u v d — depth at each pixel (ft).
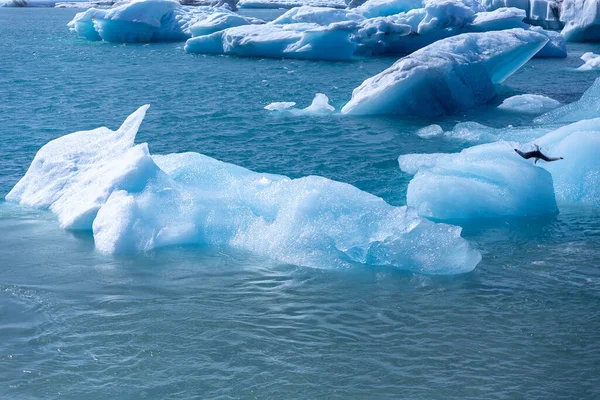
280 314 25.64
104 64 113.80
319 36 115.24
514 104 69.41
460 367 22.04
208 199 34.14
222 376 21.59
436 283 28.30
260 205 34.37
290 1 416.87
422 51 70.23
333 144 54.08
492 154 40.09
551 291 27.53
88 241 32.89
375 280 28.58
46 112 69.82
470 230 34.40
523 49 74.74
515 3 152.97
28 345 23.32
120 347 23.29
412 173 44.86
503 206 36.55
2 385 20.99
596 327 24.62
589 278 28.71
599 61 99.14
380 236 30.60
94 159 39.32
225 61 116.67
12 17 321.52
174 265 30.12
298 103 75.61
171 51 134.72
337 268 29.55
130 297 26.99
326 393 20.68
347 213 31.68
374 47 122.83
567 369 21.97
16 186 39.63
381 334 24.18
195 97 79.20
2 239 32.96
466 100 68.08
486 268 29.76
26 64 113.80
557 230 34.35
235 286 28.02
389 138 55.98
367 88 67.10
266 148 53.11
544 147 41.83
